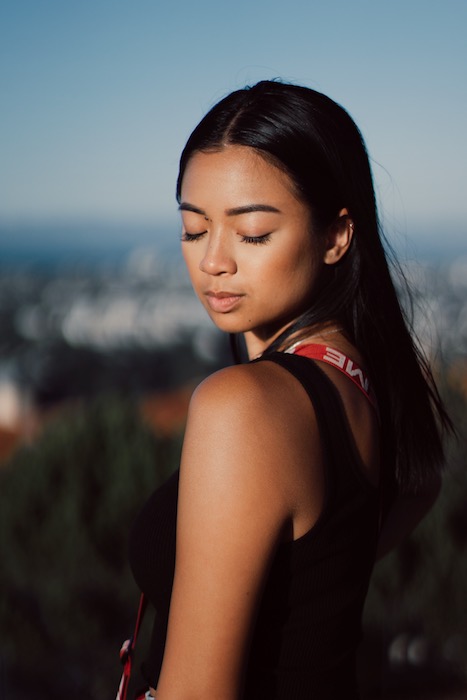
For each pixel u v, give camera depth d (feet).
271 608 2.90
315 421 2.84
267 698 2.95
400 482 3.71
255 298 3.14
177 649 2.67
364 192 3.25
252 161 3.01
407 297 3.83
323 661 3.01
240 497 2.58
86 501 18.31
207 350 183.21
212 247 3.11
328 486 2.82
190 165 3.16
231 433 2.62
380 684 17.34
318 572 2.90
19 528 18.54
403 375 3.51
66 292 316.81
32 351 180.14
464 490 15.34
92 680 19.20
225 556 2.59
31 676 19.35
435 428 3.80
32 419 96.43
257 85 3.19
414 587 16.46
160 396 72.23
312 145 3.05
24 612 19.04
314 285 3.25
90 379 148.56
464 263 307.17
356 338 3.40
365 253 3.31
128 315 250.37
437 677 17.48
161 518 3.17
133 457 18.51
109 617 18.83
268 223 3.03
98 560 18.25
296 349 3.21
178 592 2.69
